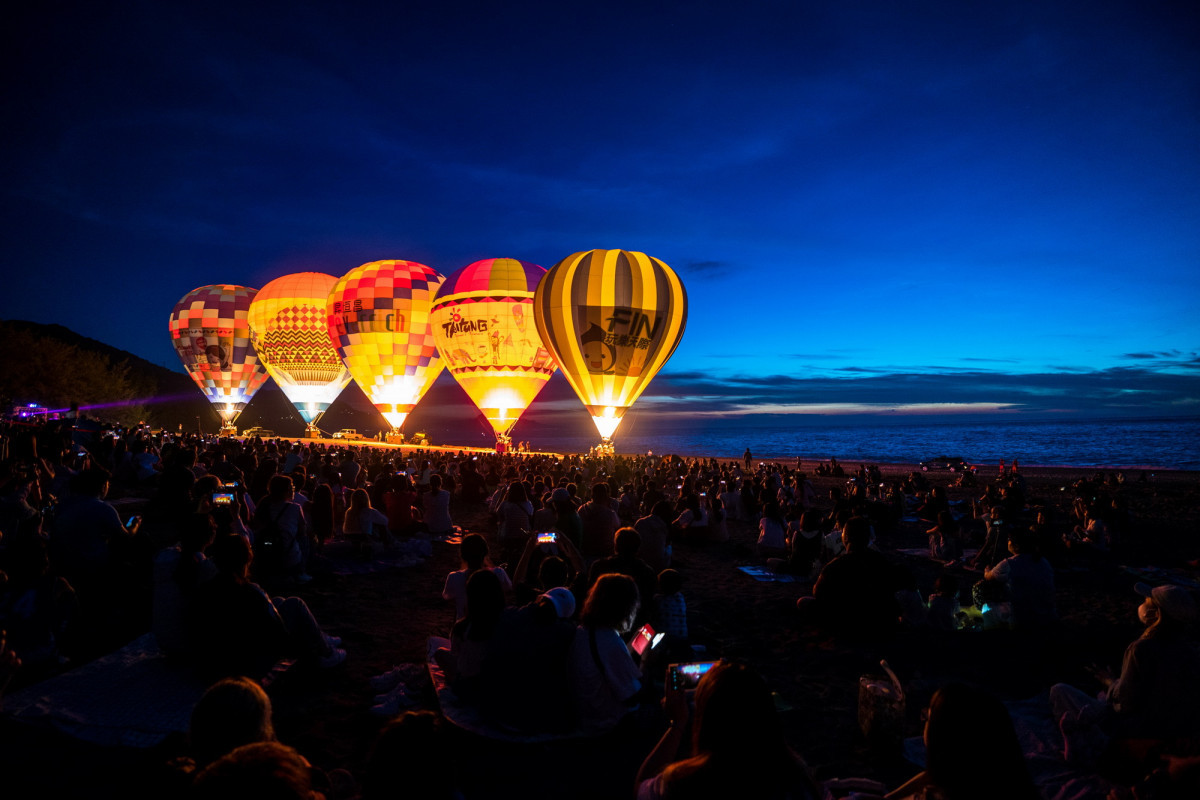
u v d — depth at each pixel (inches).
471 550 219.9
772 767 84.0
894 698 166.6
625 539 238.1
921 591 364.5
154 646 212.1
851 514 414.0
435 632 260.2
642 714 173.9
